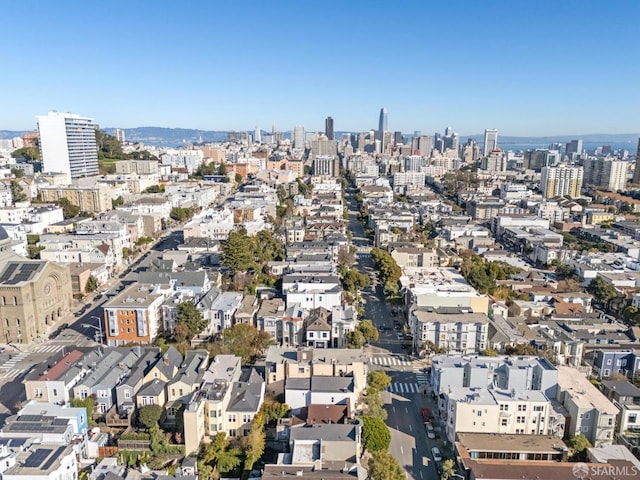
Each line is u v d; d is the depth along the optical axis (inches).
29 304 7741.1
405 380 6761.8
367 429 5073.8
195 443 4931.1
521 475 4493.1
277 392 6043.3
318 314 7780.5
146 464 4763.8
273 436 5236.2
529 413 5241.1
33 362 7111.2
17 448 4333.2
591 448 4963.1
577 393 5595.5
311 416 5172.2
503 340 7258.9
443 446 5374.0
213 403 5113.2
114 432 5285.4
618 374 6569.9
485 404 5226.4
